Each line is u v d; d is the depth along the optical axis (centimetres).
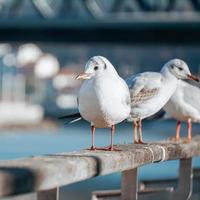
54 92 9981
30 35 4919
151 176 2112
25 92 10025
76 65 10962
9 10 4934
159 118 1052
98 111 734
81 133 5475
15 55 10269
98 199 835
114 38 4762
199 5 4619
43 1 4906
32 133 5909
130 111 850
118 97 738
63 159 587
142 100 912
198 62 8956
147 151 733
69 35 4844
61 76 10219
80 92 745
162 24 4512
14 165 538
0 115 6638
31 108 7244
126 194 711
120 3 4734
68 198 1900
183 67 963
